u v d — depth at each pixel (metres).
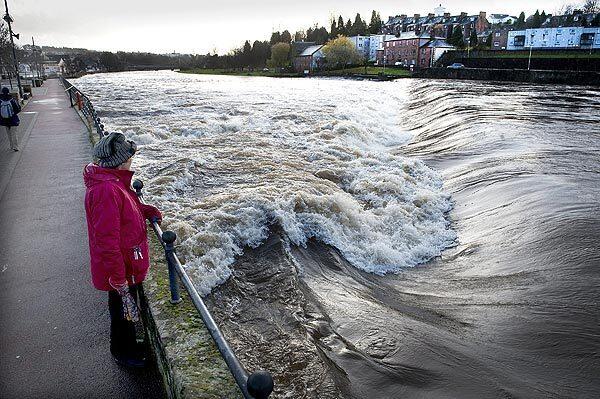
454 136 18.28
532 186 10.38
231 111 25.83
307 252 7.51
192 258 6.46
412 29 132.88
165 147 14.49
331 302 5.98
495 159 13.47
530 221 8.53
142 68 191.12
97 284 3.45
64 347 4.16
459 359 4.87
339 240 8.07
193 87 56.56
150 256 4.79
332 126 19.11
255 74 124.75
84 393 3.63
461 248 8.39
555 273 6.59
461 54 92.25
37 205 7.92
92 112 14.77
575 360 4.79
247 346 4.86
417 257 8.19
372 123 22.41
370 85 64.44
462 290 6.66
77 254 6.04
